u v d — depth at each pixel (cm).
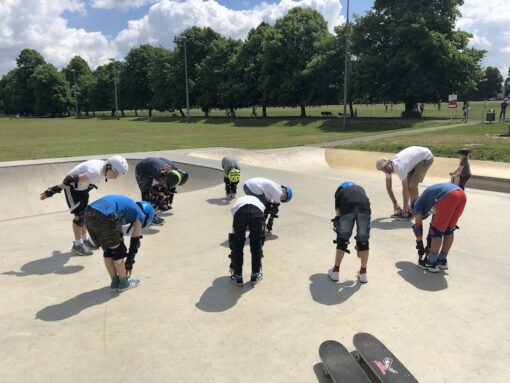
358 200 446
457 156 1565
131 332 355
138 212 432
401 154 678
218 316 382
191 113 8650
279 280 459
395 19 3619
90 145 2194
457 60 3369
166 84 6225
